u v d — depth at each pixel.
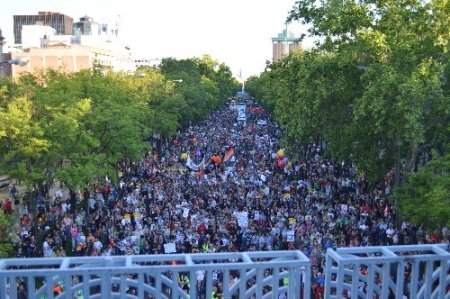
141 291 8.38
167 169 49.22
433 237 22.94
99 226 28.66
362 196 36.38
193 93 82.56
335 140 34.28
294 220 27.55
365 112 28.95
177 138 78.75
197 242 24.91
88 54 114.25
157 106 64.06
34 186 29.22
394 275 15.28
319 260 18.53
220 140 76.62
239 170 46.34
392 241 25.34
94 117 35.91
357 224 28.19
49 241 26.20
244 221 28.27
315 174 45.00
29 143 27.72
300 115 34.16
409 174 26.94
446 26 29.25
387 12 31.02
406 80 26.89
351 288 8.95
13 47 133.88
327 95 30.69
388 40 29.95
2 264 8.48
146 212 31.06
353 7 30.97
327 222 28.30
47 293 8.24
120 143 37.59
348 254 9.34
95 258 8.79
